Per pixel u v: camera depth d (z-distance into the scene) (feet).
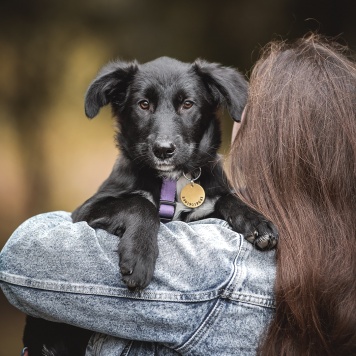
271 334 11.10
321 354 10.93
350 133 11.85
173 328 11.03
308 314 10.88
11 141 72.49
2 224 67.77
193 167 15.57
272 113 12.30
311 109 12.02
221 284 11.11
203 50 72.33
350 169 11.79
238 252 11.66
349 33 65.00
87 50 72.95
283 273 11.09
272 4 69.46
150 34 72.64
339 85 12.25
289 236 11.41
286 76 12.60
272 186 11.96
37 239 11.44
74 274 11.05
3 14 71.31
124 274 10.98
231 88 15.30
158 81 16.40
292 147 11.88
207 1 71.46
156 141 15.35
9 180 71.72
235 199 14.53
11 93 72.38
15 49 71.97
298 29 68.28
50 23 72.28
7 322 44.19
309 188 11.77
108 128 72.69
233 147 12.87
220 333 11.19
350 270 11.13
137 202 13.50
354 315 10.82
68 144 72.74
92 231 11.49
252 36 70.95
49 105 72.90
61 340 14.93
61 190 71.46
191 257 11.28
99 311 11.00
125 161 15.97
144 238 11.64
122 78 16.66
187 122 16.16
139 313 10.94
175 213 14.97
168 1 72.08
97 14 72.38
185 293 10.98
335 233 11.44
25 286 11.12
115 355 11.62
